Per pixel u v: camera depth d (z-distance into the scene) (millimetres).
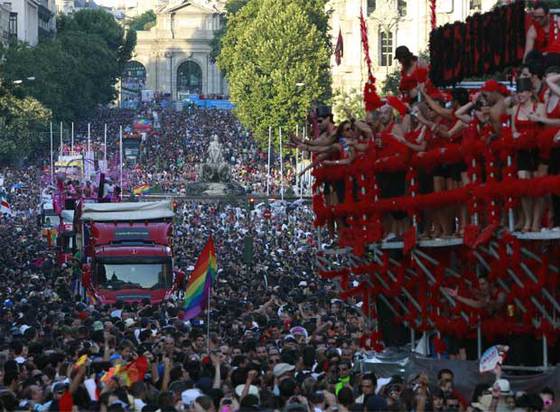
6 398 66500
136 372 68625
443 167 75438
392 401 66125
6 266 183500
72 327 99500
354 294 85625
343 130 83438
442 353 77688
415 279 79125
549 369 71312
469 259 72938
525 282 69938
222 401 64812
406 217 79250
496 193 69250
